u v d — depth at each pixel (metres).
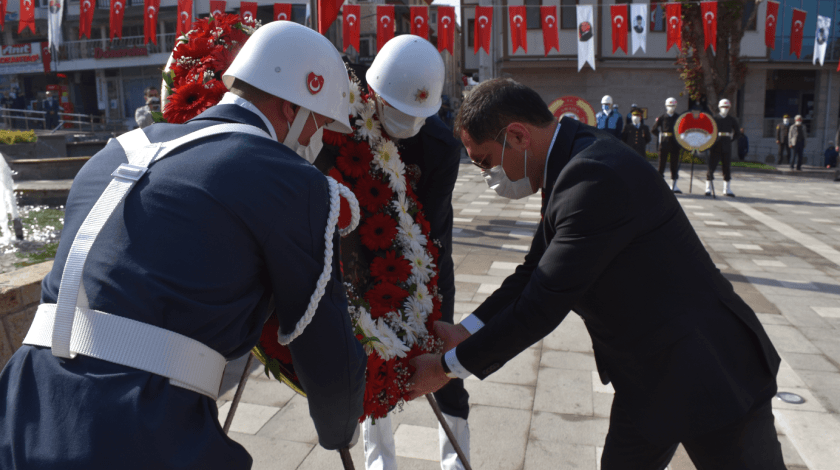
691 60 21.58
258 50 1.22
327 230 1.12
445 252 2.24
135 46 28.48
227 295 1.03
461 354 1.61
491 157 1.63
